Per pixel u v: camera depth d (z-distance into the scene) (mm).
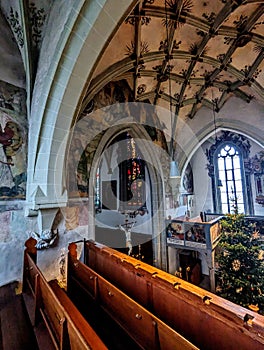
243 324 1182
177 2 3561
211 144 9352
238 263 4488
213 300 1418
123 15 2393
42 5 3045
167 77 5359
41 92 2912
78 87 2830
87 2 2281
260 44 4473
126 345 1718
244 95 6445
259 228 6402
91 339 1416
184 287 1659
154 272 2049
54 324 1747
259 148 8195
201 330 1454
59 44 2586
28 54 3145
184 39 4426
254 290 4172
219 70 5484
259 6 3762
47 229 3193
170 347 1296
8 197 2957
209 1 3633
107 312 2064
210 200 9234
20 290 2738
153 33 4035
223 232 5309
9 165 3012
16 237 2973
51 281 2883
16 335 1917
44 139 2990
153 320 1464
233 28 4215
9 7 3111
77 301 2740
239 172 8664
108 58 3922
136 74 4898
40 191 2967
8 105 3094
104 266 2965
